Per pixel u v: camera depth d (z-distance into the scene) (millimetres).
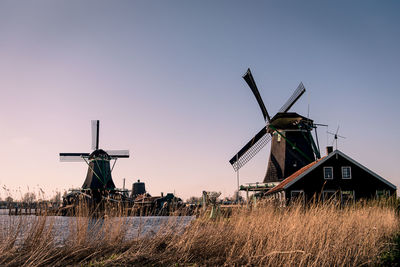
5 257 8211
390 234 13539
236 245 9961
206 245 9812
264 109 44594
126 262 8219
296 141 43062
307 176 33531
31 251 8625
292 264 8719
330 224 10453
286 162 42375
